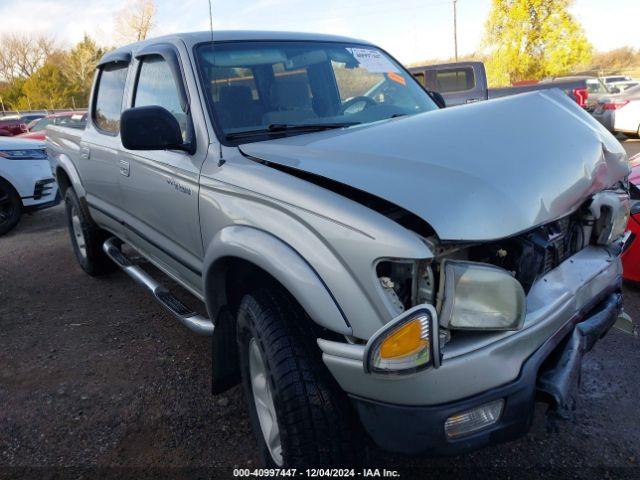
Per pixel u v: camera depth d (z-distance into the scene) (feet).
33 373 11.76
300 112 10.08
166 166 9.89
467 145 7.04
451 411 6.02
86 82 196.34
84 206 15.75
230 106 9.45
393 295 6.09
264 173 7.66
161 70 10.70
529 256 6.68
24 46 216.95
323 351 6.55
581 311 7.52
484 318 6.05
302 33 11.69
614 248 8.67
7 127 67.41
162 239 10.95
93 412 10.25
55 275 18.26
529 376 6.37
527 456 8.53
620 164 8.40
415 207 6.01
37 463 8.94
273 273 6.91
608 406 9.59
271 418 7.72
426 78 38.70
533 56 91.40
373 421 6.35
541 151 7.19
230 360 8.96
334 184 6.88
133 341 13.03
